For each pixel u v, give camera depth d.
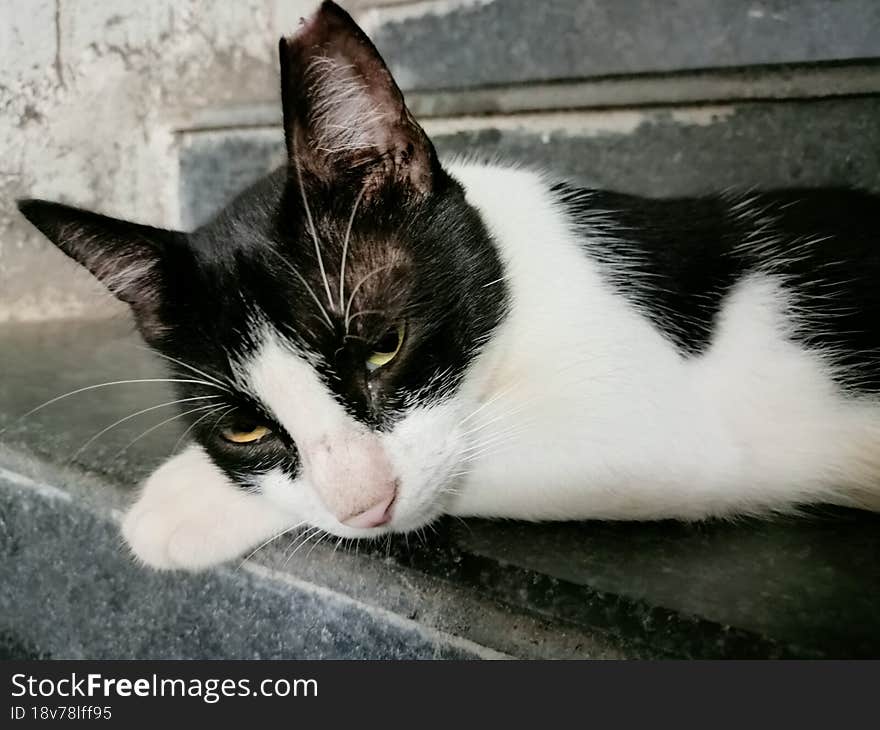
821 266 0.27
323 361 0.23
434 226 0.24
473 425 0.24
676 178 0.35
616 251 0.26
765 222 0.27
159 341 0.25
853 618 0.20
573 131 0.36
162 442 0.30
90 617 0.29
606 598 0.21
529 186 0.27
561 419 0.24
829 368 0.26
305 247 0.23
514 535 0.24
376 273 0.23
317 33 0.22
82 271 0.42
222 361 0.24
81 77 0.48
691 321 0.25
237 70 0.46
